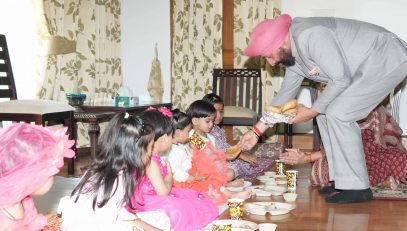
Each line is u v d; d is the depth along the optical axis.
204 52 5.95
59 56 5.26
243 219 2.72
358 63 3.07
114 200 2.04
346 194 3.10
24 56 5.07
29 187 1.64
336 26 3.12
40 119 3.85
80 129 5.50
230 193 3.08
